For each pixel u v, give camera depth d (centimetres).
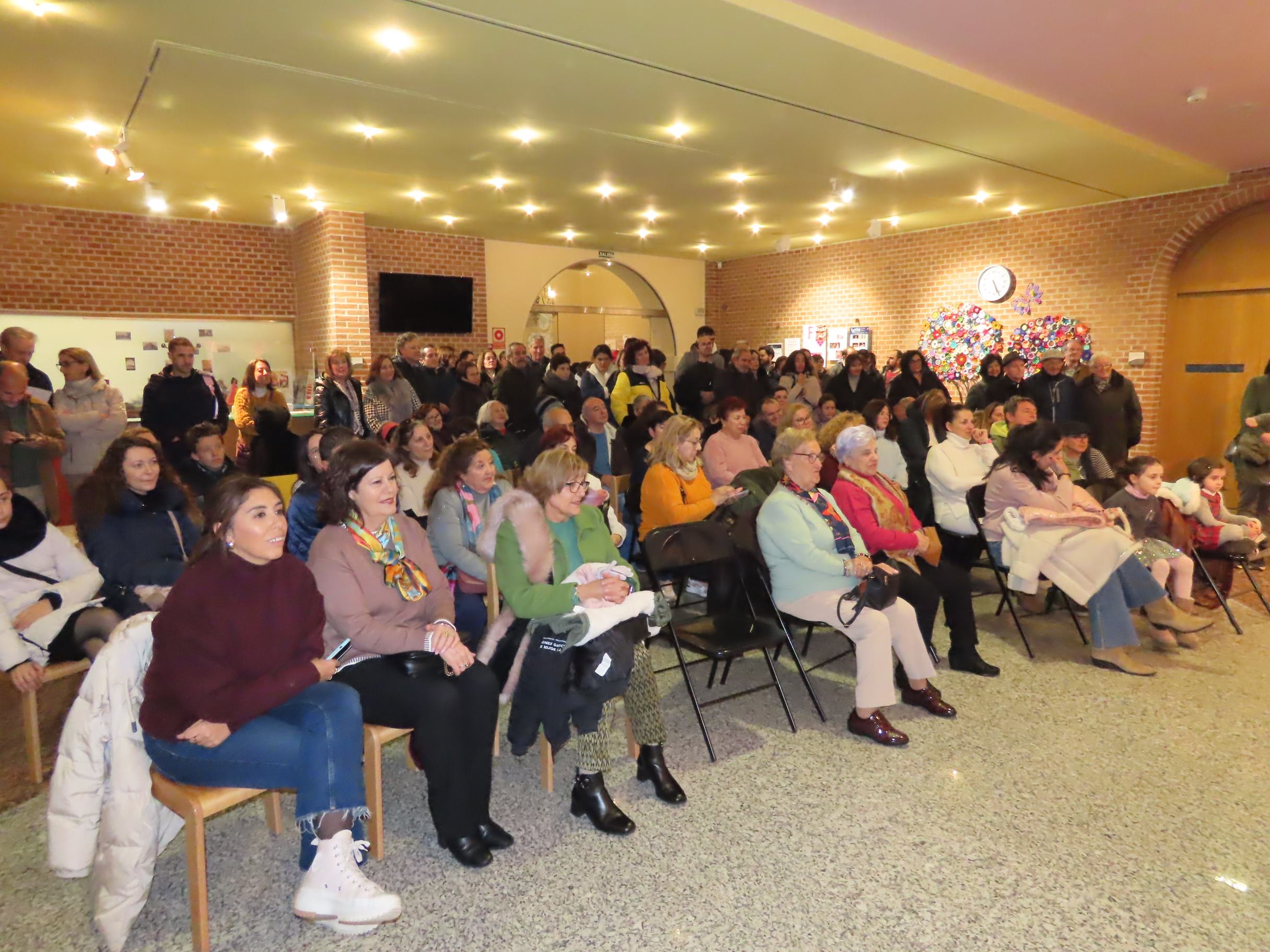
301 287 988
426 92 496
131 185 753
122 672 212
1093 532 394
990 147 637
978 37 448
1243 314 804
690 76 470
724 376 782
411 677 242
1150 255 843
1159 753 308
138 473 309
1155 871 239
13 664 272
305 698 225
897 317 1097
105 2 369
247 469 621
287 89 490
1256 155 710
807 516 340
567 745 319
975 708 349
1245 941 211
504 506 278
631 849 252
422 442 424
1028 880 236
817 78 478
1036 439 414
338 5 373
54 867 215
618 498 512
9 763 304
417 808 277
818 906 225
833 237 1107
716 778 295
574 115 547
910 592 373
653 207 889
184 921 223
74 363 508
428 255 1053
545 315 1293
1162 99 558
